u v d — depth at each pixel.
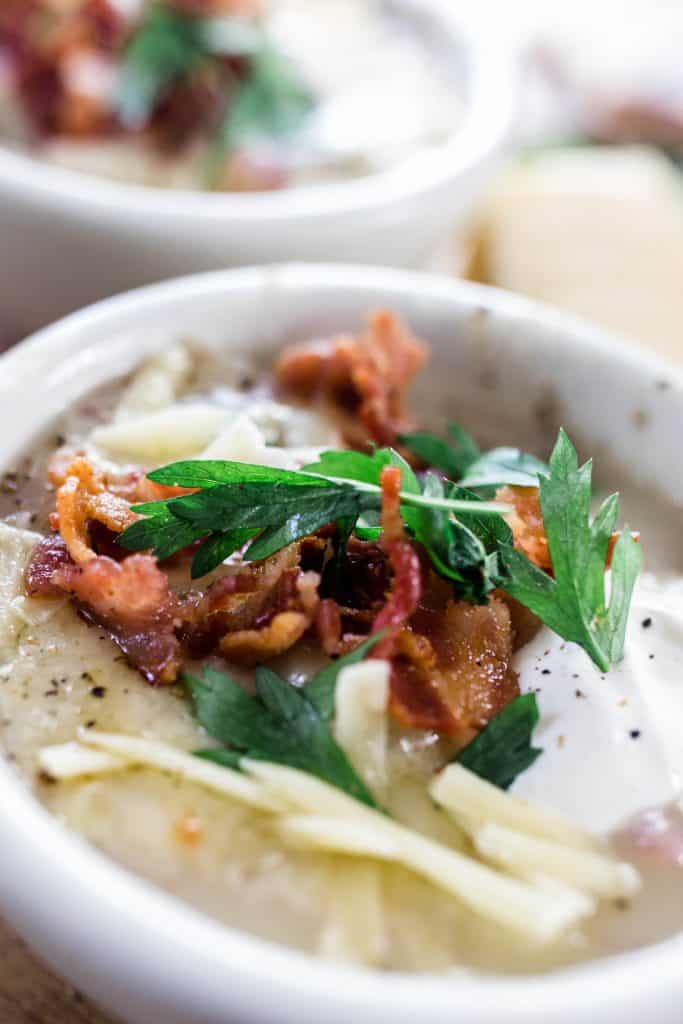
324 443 0.30
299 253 0.37
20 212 0.35
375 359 0.31
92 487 0.27
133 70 0.40
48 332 0.30
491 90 0.43
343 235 0.37
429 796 0.25
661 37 0.61
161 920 0.23
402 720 0.25
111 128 0.40
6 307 0.37
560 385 0.32
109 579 0.26
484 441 0.32
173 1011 0.23
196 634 0.26
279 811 0.24
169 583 0.27
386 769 0.25
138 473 0.28
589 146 0.55
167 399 0.30
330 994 0.22
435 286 0.32
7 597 0.26
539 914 0.23
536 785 0.25
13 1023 0.27
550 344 0.32
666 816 0.25
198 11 0.41
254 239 0.36
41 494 0.28
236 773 0.25
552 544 0.26
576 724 0.25
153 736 0.25
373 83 0.45
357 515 0.26
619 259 0.42
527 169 0.49
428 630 0.26
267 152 0.40
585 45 0.60
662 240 0.44
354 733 0.25
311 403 0.31
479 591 0.26
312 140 0.41
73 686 0.26
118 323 0.31
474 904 0.24
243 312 0.32
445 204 0.39
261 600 0.26
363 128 0.42
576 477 0.26
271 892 0.24
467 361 0.32
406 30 0.48
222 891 0.24
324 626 0.26
